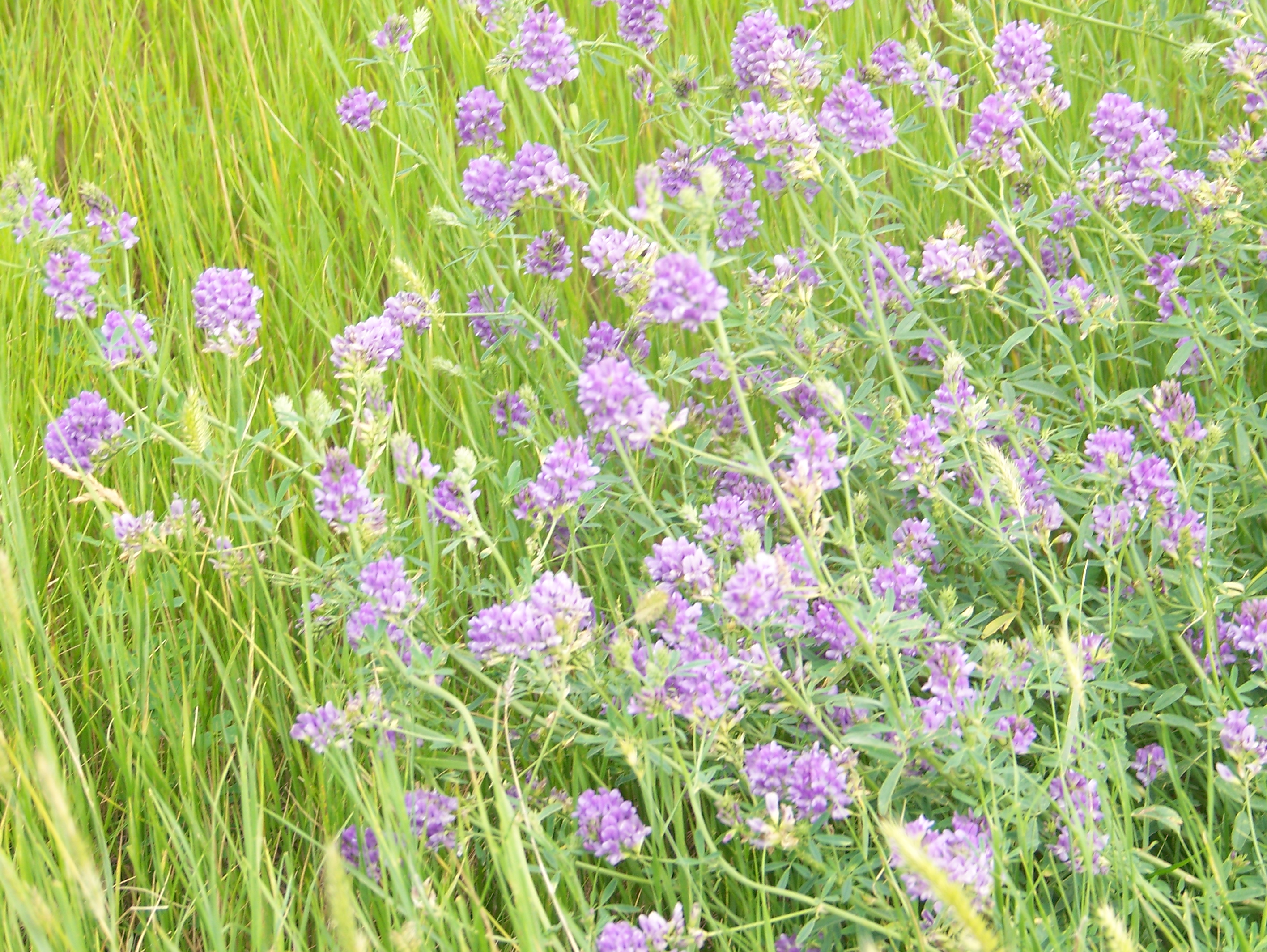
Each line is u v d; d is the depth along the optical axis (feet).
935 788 3.74
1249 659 3.86
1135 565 3.83
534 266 4.13
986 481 3.86
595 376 3.59
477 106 4.10
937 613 3.85
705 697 3.64
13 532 3.92
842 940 3.77
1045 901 3.69
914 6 4.13
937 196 4.48
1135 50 4.54
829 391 3.70
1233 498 3.96
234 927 3.70
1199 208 4.00
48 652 3.81
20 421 4.21
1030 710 3.79
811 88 3.99
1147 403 3.86
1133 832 3.73
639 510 4.06
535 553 3.83
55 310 4.01
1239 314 3.99
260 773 3.84
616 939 3.58
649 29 4.10
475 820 3.76
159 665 3.98
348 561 3.82
